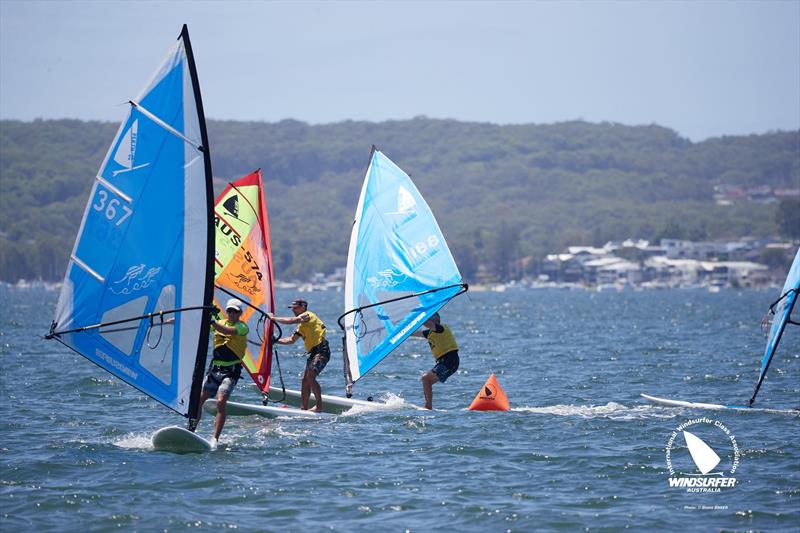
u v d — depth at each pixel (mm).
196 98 55750
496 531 42312
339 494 47688
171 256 55938
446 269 74938
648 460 54844
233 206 74438
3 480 49469
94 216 56219
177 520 43250
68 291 55969
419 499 46875
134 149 56188
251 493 47625
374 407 74125
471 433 62656
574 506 45906
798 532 42094
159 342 56156
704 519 43938
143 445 58500
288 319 71188
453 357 75125
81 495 46750
